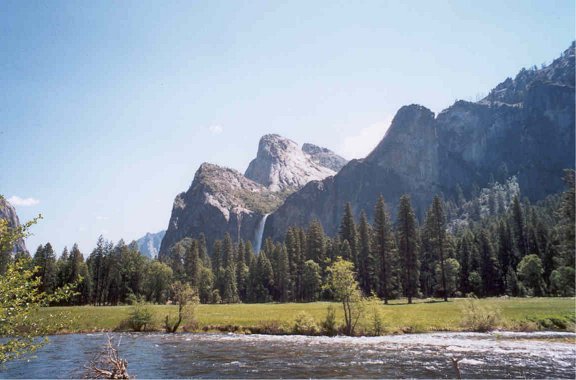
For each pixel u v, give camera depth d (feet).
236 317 179.22
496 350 109.50
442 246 299.99
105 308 231.50
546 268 334.44
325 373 85.30
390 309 195.31
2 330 45.19
